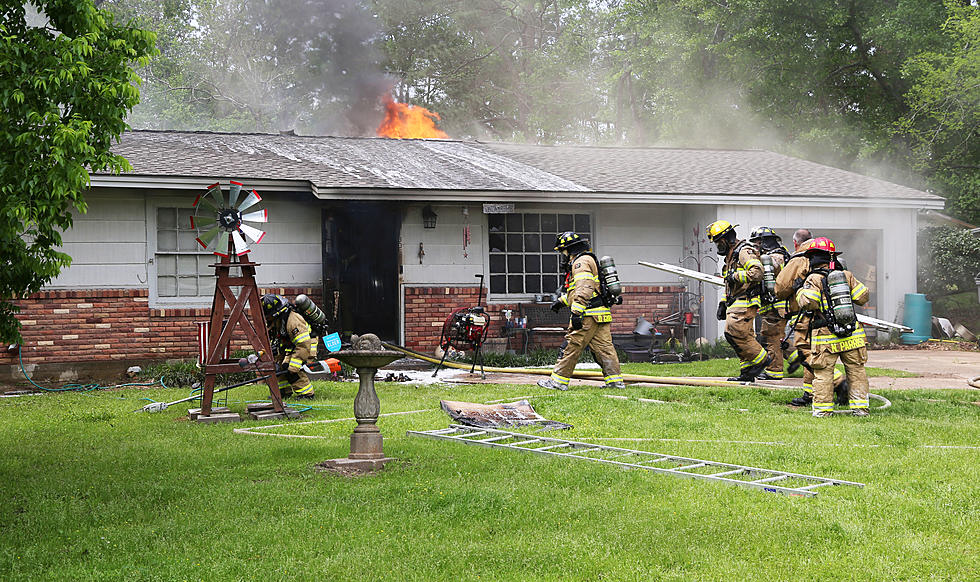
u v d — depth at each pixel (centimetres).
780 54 2964
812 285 896
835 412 903
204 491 557
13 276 609
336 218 1527
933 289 2319
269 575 389
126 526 480
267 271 1493
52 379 1359
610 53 3475
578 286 1095
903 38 2730
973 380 1168
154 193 1427
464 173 1638
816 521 466
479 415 834
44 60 539
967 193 2686
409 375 1357
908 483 557
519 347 1641
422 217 1572
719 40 3166
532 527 463
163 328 1422
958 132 2736
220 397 1106
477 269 1608
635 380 1189
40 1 564
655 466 627
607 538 438
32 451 735
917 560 400
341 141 1902
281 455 688
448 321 1358
